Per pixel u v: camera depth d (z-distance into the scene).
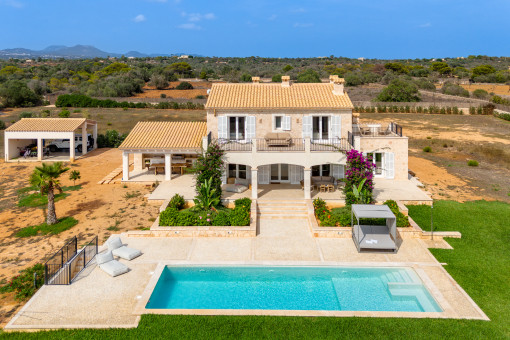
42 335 11.82
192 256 17.33
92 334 11.80
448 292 14.27
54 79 102.88
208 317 12.62
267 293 14.55
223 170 23.86
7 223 21.58
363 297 14.24
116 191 26.70
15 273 15.96
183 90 97.31
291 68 143.88
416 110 70.38
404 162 27.80
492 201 24.95
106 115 64.69
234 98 26.62
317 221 21.05
